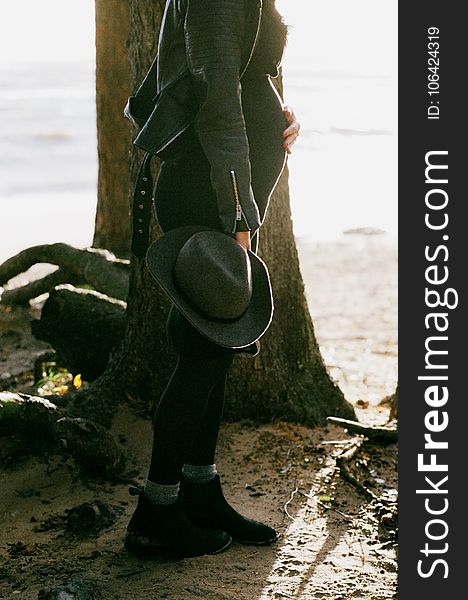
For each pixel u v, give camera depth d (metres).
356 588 3.08
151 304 4.37
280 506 3.66
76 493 3.77
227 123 2.78
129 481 3.85
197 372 3.11
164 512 3.18
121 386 4.44
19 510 3.64
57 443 3.88
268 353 4.41
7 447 3.95
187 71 2.91
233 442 4.20
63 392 5.43
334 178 21.47
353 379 6.23
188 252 2.93
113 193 7.46
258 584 3.09
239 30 2.81
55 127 32.22
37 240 13.57
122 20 7.16
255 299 3.08
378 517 3.59
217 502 3.36
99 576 3.13
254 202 2.86
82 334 4.89
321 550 3.33
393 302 8.77
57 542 3.38
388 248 11.73
